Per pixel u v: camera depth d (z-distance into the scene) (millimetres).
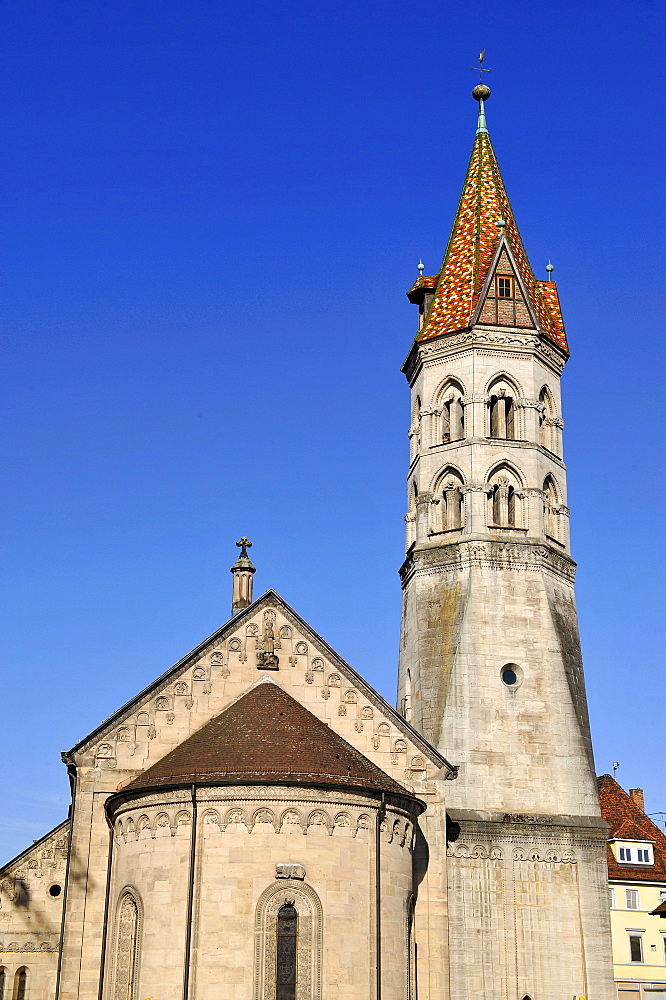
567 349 80312
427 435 76688
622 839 98125
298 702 61406
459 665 70000
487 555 72438
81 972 56094
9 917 64125
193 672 61250
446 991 59188
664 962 95188
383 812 55281
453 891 65000
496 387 76438
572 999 64250
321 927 52156
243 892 52094
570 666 71812
